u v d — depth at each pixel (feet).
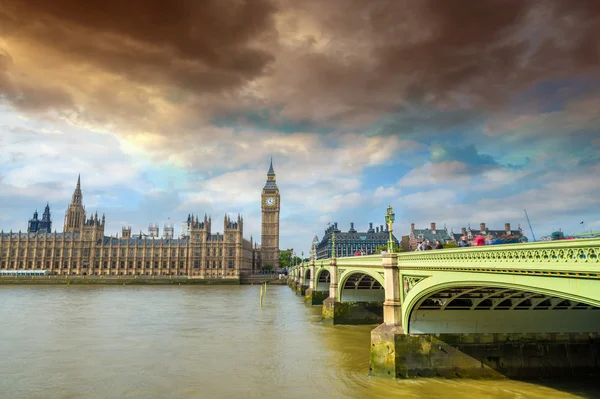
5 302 327.06
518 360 111.96
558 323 113.91
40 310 273.75
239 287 576.61
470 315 114.01
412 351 112.98
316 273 310.65
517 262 67.36
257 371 127.95
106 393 109.70
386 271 121.39
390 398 99.76
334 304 220.84
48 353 150.82
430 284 98.32
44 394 108.88
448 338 113.39
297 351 153.58
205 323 220.84
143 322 223.30
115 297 385.91
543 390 102.63
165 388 113.09
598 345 113.80
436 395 100.37
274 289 532.73
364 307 222.07
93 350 155.74
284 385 114.32
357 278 227.40
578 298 56.24
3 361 139.74
